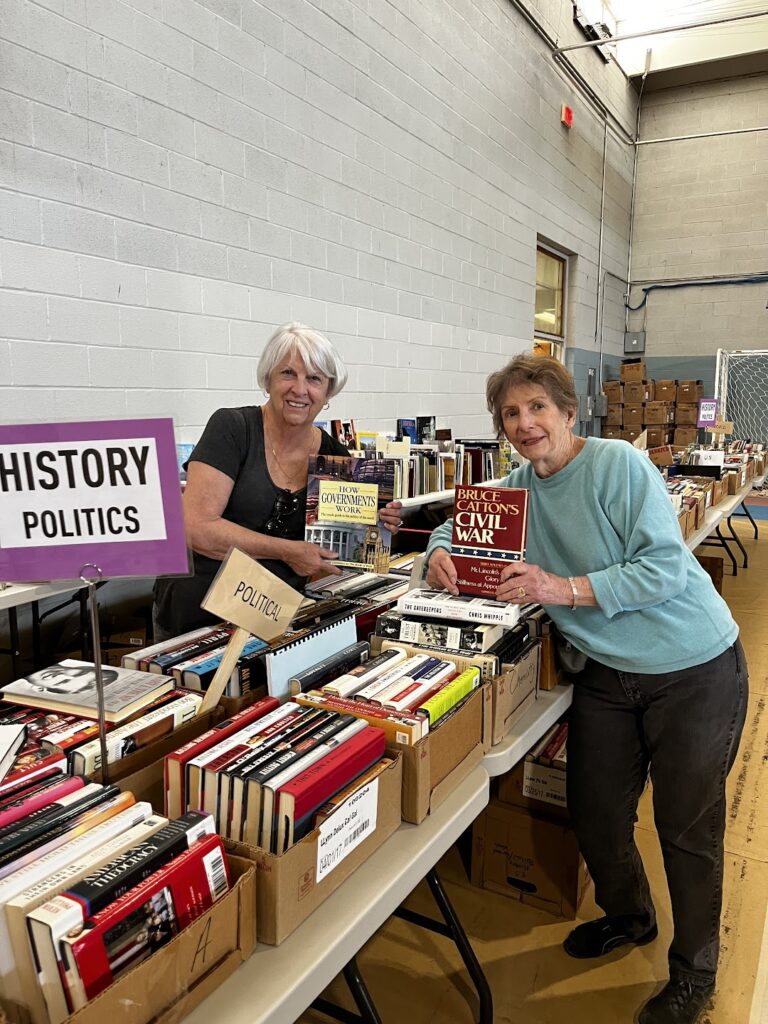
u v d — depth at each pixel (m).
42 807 0.84
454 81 4.94
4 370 2.41
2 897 0.67
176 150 2.92
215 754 0.93
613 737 1.53
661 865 2.16
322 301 3.83
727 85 8.56
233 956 0.77
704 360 9.14
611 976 1.70
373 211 4.18
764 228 8.56
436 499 3.44
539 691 1.56
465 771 1.21
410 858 0.98
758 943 1.82
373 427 4.41
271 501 1.71
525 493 1.42
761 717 3.20
